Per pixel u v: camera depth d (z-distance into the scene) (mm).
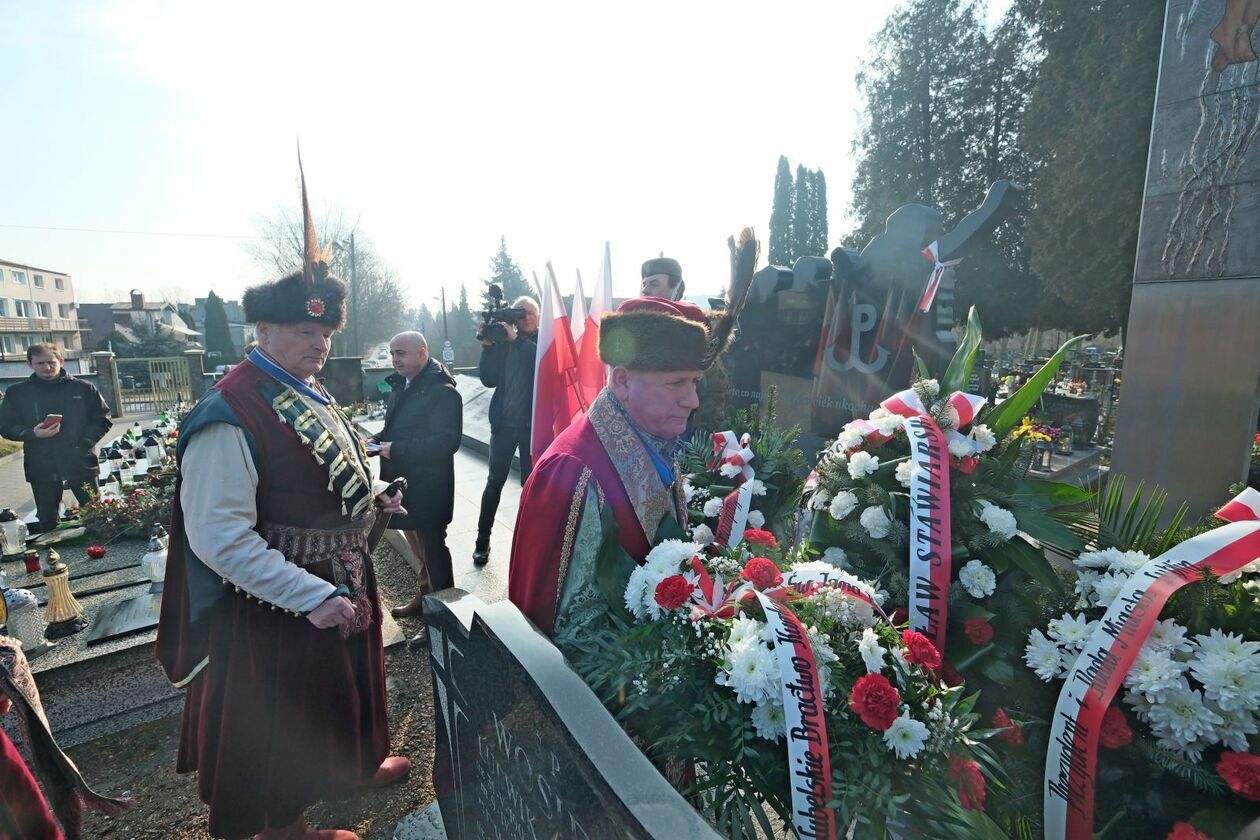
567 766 1008
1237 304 3533
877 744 1016
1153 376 3930
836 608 1142
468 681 1394
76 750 2768
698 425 4551
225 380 1770
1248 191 3455
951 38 18078
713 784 1053
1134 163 11734
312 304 1811
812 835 957
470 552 4695
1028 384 1573
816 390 5238
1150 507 1657
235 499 1657
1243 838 997
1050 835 1229
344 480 1874
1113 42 11945
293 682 1786
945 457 1502
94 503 5363
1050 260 13211
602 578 1284
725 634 1112
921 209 4441
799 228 32719
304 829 1960
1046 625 1434
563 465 1339
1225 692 1110
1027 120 14336
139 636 3209
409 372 3395
